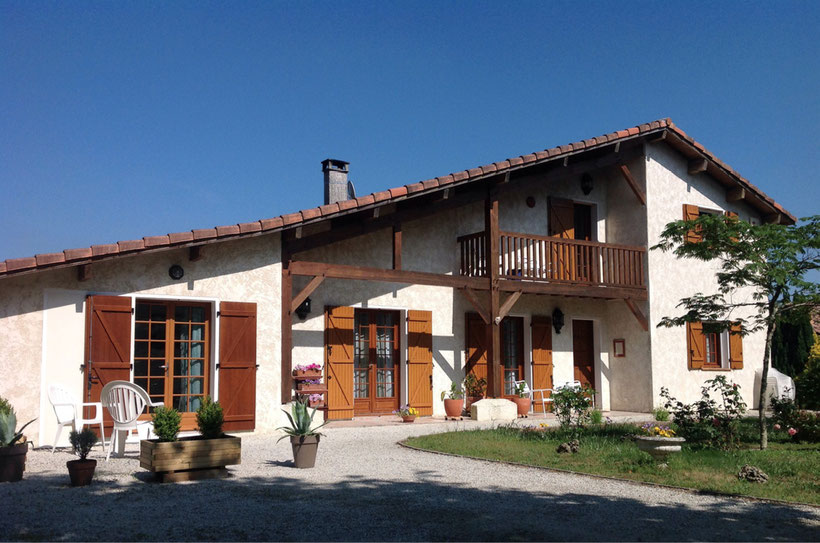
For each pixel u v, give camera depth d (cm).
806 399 1166
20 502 533
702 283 1491
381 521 485
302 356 1127
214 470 646
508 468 706
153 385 938
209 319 983
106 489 586
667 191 1457
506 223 1365
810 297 836
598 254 1437
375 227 1114
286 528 464
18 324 830
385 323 1252
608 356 1480
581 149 1288
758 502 556
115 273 900
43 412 836
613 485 621
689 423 868
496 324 1220
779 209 1584
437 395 1270
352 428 1063
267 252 1014
